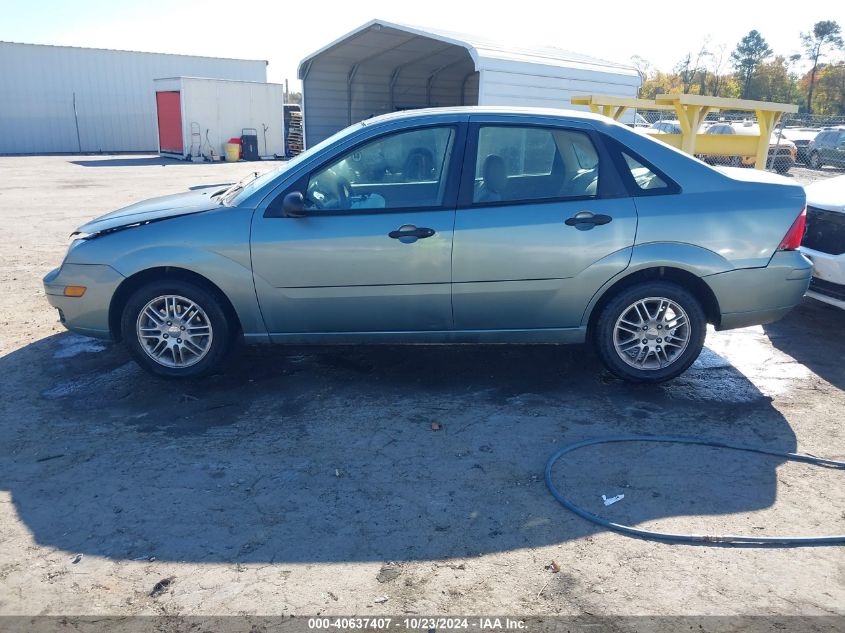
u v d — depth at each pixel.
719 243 4.32
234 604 2.64
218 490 3.43
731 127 21.77
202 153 28.50
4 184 18.08
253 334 4.54
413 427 4.11
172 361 4.66
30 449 3.83
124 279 4.44
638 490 3.44
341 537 3.05
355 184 4.45
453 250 4.28
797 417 4.29
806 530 3.12
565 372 4.96
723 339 5.83
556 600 2.67
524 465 3.68
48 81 31.73
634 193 4.36
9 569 2.84
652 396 4.58
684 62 71.19
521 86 11.04
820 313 6.63
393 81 16.02
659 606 2.63
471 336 4.53
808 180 17.20
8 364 5.10
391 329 4.51
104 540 3.03
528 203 4.33
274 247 4.33
